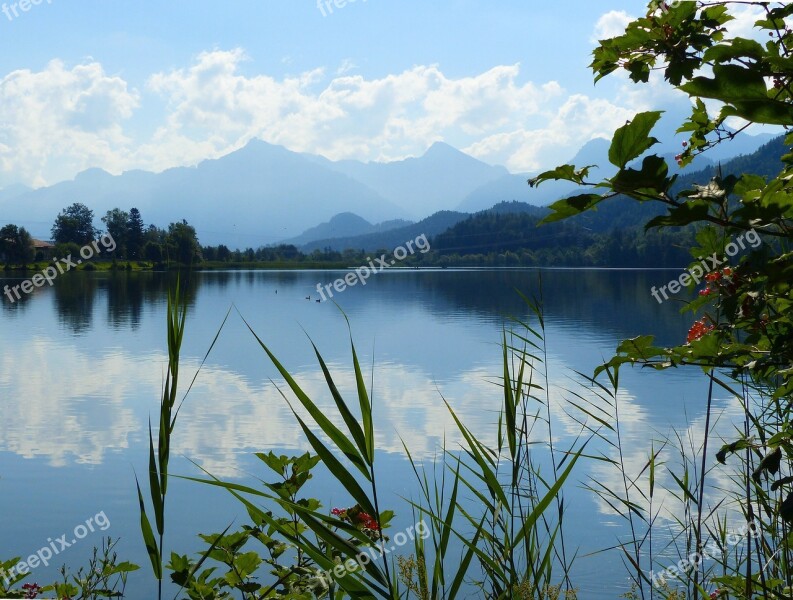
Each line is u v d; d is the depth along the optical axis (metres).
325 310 56.59
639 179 1.47
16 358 28.25
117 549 8.59
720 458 1.98
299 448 13.48
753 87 1.22
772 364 1.90
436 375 23.05
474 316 49.28
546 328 38.91
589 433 13.20
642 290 74.50
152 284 94.75
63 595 3.27
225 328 42.59
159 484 2.21
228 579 2.95
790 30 1.75
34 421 16.59
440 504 2.64
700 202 1.51
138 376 23.45
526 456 3.29
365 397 1.99
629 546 7.38
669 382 19.55
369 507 1.96
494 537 2.55
